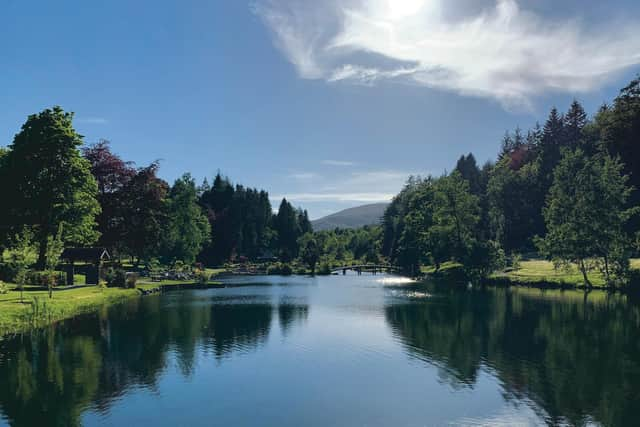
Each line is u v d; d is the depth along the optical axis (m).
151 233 82.44
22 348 32.00
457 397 22.84
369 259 139.25
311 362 29.03
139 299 60.34
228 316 45.97
